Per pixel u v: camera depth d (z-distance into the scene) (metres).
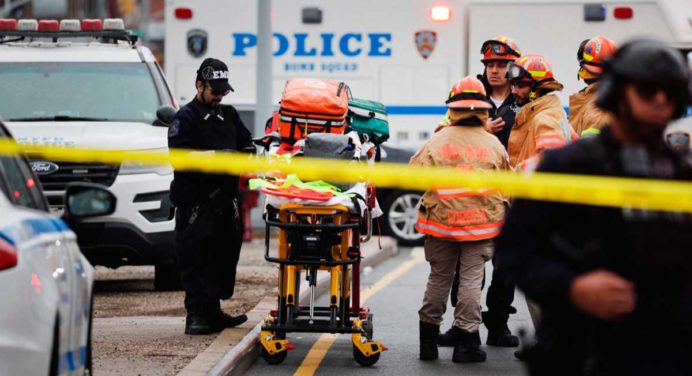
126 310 30.03
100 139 31.72
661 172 11.51
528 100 25.52
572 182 11.52
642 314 11.33
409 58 52.72
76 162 31.30
